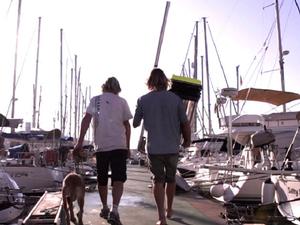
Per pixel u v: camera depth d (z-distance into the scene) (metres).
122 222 4.30
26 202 5.88
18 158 10.23
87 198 6.21
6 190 6.13
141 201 5.99
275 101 10.64
